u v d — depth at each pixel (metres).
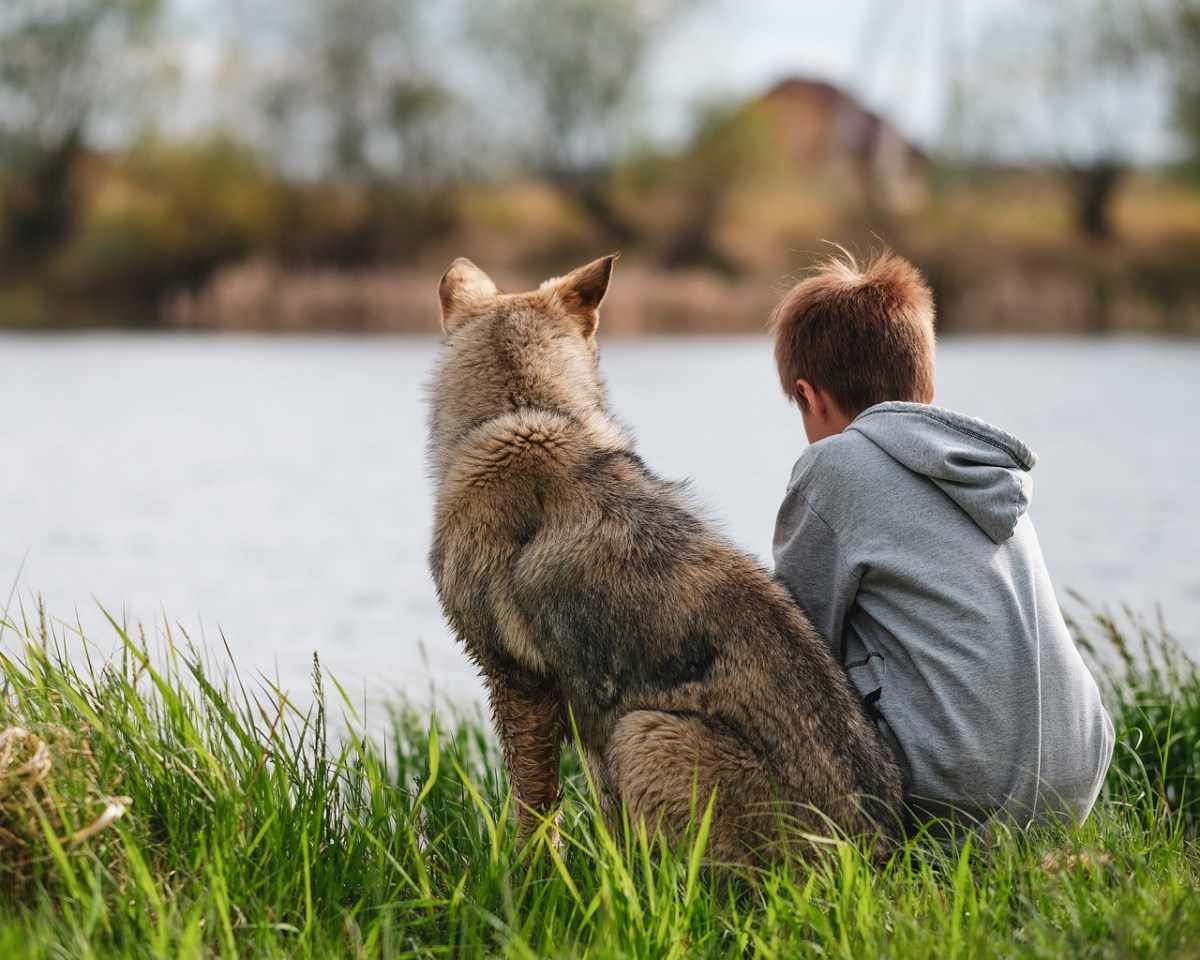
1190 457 12.22
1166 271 33.59
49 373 20.59
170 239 36.44
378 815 3.07
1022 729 2.87
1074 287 32.31
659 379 19.77
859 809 2.82
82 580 7.65
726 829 2.87
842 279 3.33
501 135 38.53
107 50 37.09
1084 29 36.78
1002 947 2.50
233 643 6.34
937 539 2.94
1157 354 24.09
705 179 37.91
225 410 16.33
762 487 10.58
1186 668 5.15
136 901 2.61
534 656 3.14
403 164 38.03
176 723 3.17
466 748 4.24
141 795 2.93
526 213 39.84
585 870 2.92
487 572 3.19
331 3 37.34
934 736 2.89
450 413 3.49
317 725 3.29
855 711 2.90
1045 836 2.92
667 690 2.96
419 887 2.96
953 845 2.90
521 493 3.19
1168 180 38.53
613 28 37.94
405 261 37.72
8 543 8.64
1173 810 3.85
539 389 3.39
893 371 3.23
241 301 32.75
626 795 2.92
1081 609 6.78
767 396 17.52
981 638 2.88
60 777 2.77
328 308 32.34
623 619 2.99
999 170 37.78
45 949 2.35
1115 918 2.55
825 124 46.34
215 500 10.46
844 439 3.07
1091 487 10.65
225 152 36.72
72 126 37.31
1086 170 36.53
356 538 9.05
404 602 7.30
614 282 32.66
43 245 38.00
